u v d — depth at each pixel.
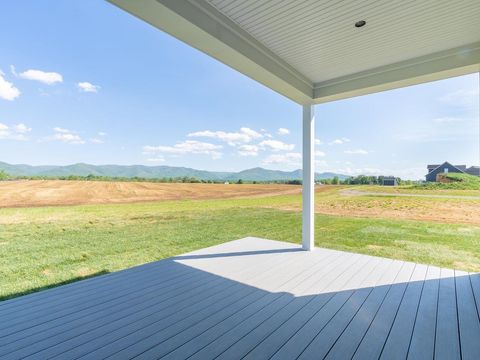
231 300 2.29
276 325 1.87
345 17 2.26
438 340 1.68
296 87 3.39
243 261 3.40
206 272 3.01
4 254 4.16
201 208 7.56
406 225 5.80
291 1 2.05
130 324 1.88
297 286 2.60
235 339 1.69
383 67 3.23
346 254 3.71
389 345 1.62
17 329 1.80
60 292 2.46
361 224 6.28
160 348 1.59
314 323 1.90
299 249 3.97
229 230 6.76
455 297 2.34
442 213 5.39
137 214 6.27
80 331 1.78
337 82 3.60
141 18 1.90
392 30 2.45
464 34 2.50
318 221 6.54
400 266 3.20
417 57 3.00
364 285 2.62
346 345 1.62
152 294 2.42
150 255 5.09
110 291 2.49
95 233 5.33
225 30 2.29
